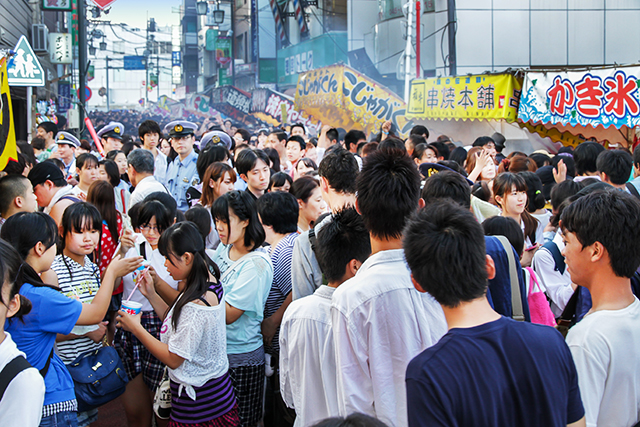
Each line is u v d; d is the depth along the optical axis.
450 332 1.45
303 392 2.21
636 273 2.08
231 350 3.02
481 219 3.92
